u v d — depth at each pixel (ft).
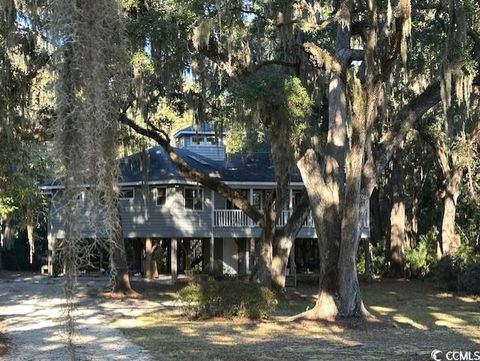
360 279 103.30
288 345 38.55
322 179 51.03
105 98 16.71
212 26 45.11
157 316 55.11
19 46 48.44
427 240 111.55
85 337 41.32
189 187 101.04
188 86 65.36
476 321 54.54
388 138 50.42
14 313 56.44
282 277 71.82
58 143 16.26
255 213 74.18
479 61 50.06
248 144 59.98
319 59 46.26
